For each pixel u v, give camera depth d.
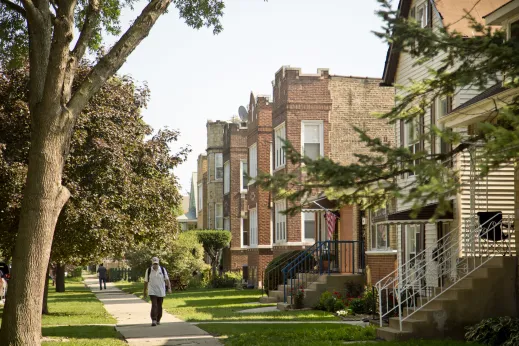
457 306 15.06
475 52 9.47
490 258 15.56
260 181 8.52
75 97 14.33
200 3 18.11
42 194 13.82
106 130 21.59
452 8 20.50
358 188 8.97
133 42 14.74
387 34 9.51
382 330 15.36
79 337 16.78
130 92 24.02
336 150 32.78
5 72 21.27
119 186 21.89
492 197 18.19
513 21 15.91
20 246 13.75
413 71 22.28
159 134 25.16
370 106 33.28
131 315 24.14
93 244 21.25
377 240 24.59
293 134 32.62
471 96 19.27
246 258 49.09
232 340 15.34
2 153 19.50
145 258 41.75
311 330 16.77
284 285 25.52
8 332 13.52
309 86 32.94
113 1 18.31
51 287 54.44
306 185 8.57
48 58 14.46
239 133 49.47
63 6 14.13
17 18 17.81
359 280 24.39
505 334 13.94
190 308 26.23
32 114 14.12
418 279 16.70
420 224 20.64
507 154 7.23
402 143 22.83
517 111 9.34
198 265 44.19
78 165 20.81
